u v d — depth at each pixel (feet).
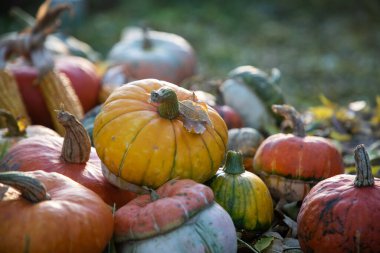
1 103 4.57
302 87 11.32
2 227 2.62
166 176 3.04
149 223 2.75
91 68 5.35
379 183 3.02
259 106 4.80
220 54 13.33
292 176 3.63
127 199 3.33
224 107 4.60
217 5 16.55
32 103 4.88
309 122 5.54
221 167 3.68
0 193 2.76
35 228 2.60
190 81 5.10
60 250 2.61
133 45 6.32
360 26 15.12
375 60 12.96
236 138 4.16
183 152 3.03
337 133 5.26
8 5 15.14
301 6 16.46
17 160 3.34
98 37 14.16
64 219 2.65
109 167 3.09
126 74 5.71
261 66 12.71
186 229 2.76
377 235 2.86
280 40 14.47
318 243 2.96
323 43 14.19
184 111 3.07
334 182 3.08
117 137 3.03
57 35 6.97
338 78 11.87
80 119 4.66
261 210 3.30
